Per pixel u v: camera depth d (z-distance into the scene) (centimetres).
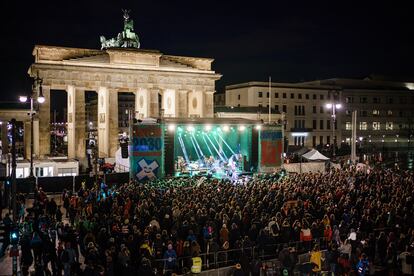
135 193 3422
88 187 5028
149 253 2217
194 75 8125
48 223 2803
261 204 2991
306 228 2692
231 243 2553
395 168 7275
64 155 8088
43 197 3575
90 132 13175
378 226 2873
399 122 13200
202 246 2597
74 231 2589
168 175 5319
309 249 2692
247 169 5909
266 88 11138
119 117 15238
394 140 13138
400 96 13200
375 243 2709
